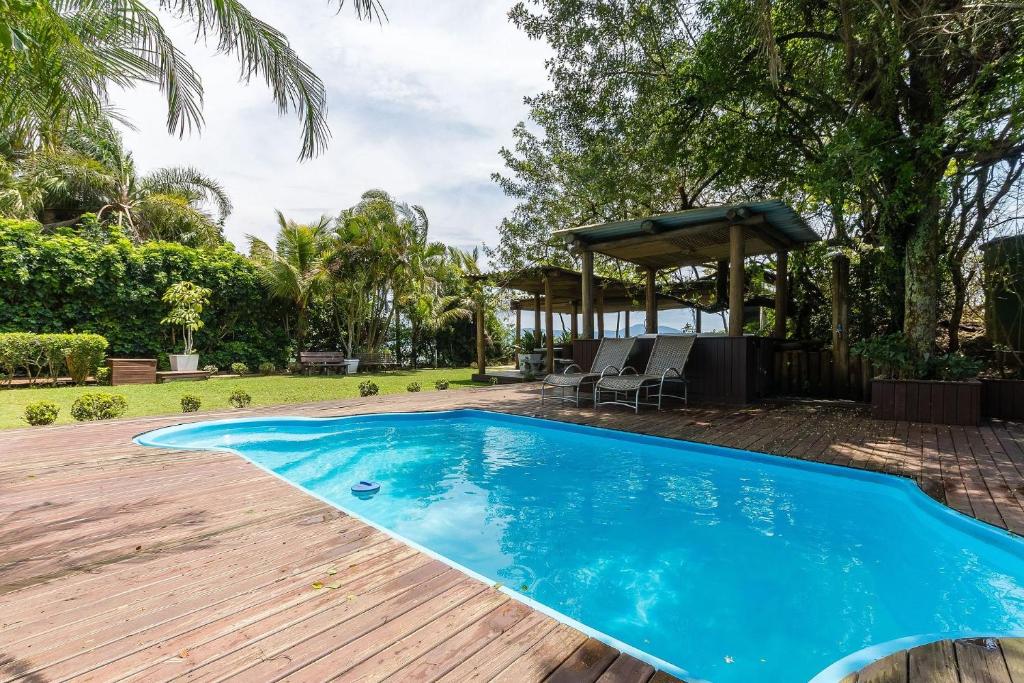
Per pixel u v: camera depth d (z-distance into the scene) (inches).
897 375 265.1
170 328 545.0
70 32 138.4
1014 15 194.4
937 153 228.1
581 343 386.0
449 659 65.0
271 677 61.0
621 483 180.5
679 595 105.9
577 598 105.4
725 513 151.3
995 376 299.3
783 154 353.7
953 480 149.4
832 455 182.7
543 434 257.3
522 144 502.6
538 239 506.6
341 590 84.4
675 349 325.4
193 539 107.1
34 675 61.2
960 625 94.2
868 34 254.4
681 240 358.0
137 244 619.5
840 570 116.3
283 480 153.3
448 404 324.8
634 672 62.6
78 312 483.2
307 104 193.9
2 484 147.3
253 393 404.2
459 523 146.6
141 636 70.3
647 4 313.1
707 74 297.6
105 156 655.8
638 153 370.9
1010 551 108.7
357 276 660.1
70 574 90.1
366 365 709.3
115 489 143.3
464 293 776.9
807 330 415.2
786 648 87.9
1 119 153.5
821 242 376.8
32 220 489.4
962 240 297.1
